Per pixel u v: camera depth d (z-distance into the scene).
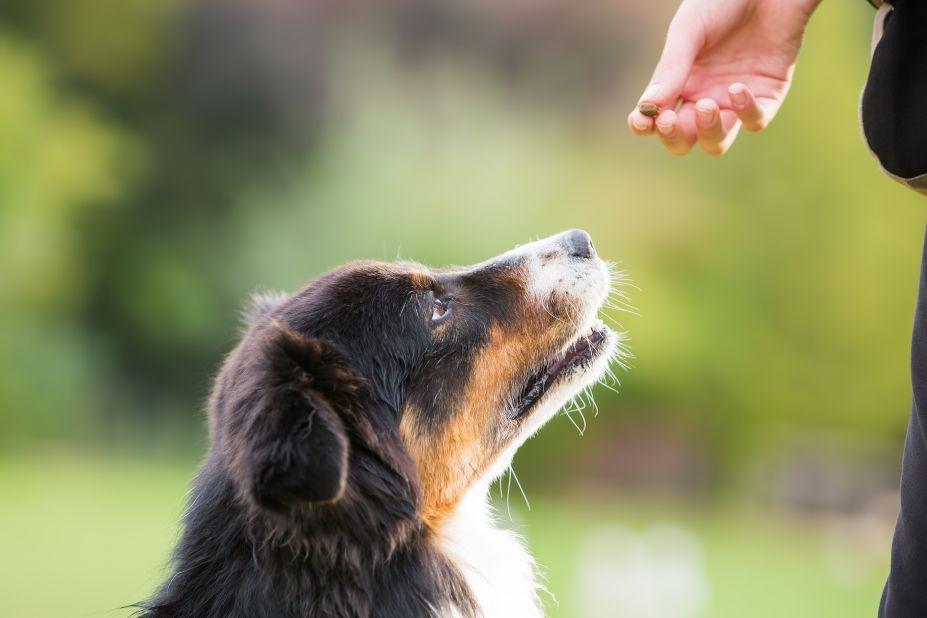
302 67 22.88
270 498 3.13
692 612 10.67
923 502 2.96
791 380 20.27
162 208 21.94
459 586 3.79
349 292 3.98
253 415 3.28
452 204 18.72
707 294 20.28
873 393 20.27
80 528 12.36
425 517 3.96
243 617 3.42
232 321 20.73
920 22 2.88
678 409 19.50
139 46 22.72
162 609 3.53
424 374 4.01
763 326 20.30
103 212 20.98
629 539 12.25
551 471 18.41
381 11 23.75
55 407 19.09
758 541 15.41
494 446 4.18
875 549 14.53
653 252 20.00
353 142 20.36
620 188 20.41
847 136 20.56
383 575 3.56
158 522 12.85
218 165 22.47
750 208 20.77
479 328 4.13
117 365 20.73
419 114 21.14
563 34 24.36
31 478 15.70
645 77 24.16
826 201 20.44
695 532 15.88
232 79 22.77
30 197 19.48
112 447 19.73
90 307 20.78
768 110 3.70
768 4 3.62
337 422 3.25
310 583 3.44
